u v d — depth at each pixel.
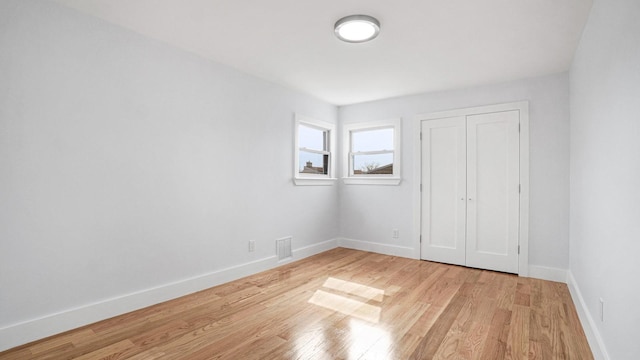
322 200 4.82
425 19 2.35
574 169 3.08
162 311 2.62
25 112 2.09
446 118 4.20
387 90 4.23
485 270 3.87
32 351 1.99
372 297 2.97
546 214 3.54
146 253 2.73
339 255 4.60
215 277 3.26
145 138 2.72
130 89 2.62
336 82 3.92
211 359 1.93
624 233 1.48
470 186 4.02
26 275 2.10
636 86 1.29
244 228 3.61
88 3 2.21
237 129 3.52
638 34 1.26
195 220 3.11
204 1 2.17
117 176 2.54
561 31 2.51
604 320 1.84
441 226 4.23
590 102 2.24
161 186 2.84
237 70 3.51
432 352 2.02
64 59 2.25
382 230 4.73
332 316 2.55
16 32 2.05
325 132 5.03
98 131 2.43
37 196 2.14
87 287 2.38
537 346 2.10
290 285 3.30
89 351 2.01
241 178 3.57
